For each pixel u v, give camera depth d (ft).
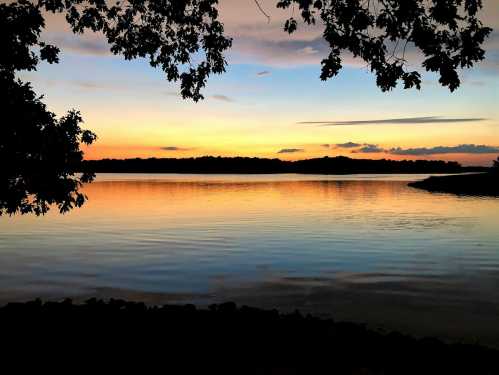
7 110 27.99
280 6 30.19
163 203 218.18
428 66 26.37
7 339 25.91
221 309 33.65
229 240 98.12
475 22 25.48
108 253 80.59
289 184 492.54
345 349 25.25
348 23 28.07
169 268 66.28
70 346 25.00
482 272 62.18
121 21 37.60
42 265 68.64
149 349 24.73
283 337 26.94
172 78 38.14
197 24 36.94
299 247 87.61
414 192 303.27
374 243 92.58
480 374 22.53
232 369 22.33
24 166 29.50
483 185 335.88
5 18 29.30
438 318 40.24
